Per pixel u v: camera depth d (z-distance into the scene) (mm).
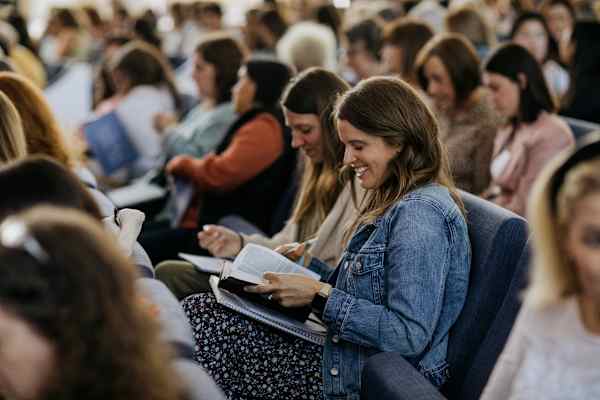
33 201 1184
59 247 868
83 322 860
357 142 1765
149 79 4125
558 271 1174
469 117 2945
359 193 2088
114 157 4000
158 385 917
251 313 1788
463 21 4266
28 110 2316
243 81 3104
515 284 1579
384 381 1504
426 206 1701
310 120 2207
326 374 1799
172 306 1462
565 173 1112
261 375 1878
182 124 3869
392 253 1696
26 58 5223
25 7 10031
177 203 3125
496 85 2826
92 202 1241
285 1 7543
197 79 3656
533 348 1231
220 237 2322
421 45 3535
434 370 1707
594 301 1178
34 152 2316
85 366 863
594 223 1048
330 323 1747
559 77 4234
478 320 1687
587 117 4031
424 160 1762
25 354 867
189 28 7211
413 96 1762
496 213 1710
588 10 5543
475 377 1612
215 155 3098
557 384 1203
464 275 1707
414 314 1651
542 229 1155
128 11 8758
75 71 5418
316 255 2141
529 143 2805
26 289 849
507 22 6449
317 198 2250
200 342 1856
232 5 10188
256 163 2996
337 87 2219
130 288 922
